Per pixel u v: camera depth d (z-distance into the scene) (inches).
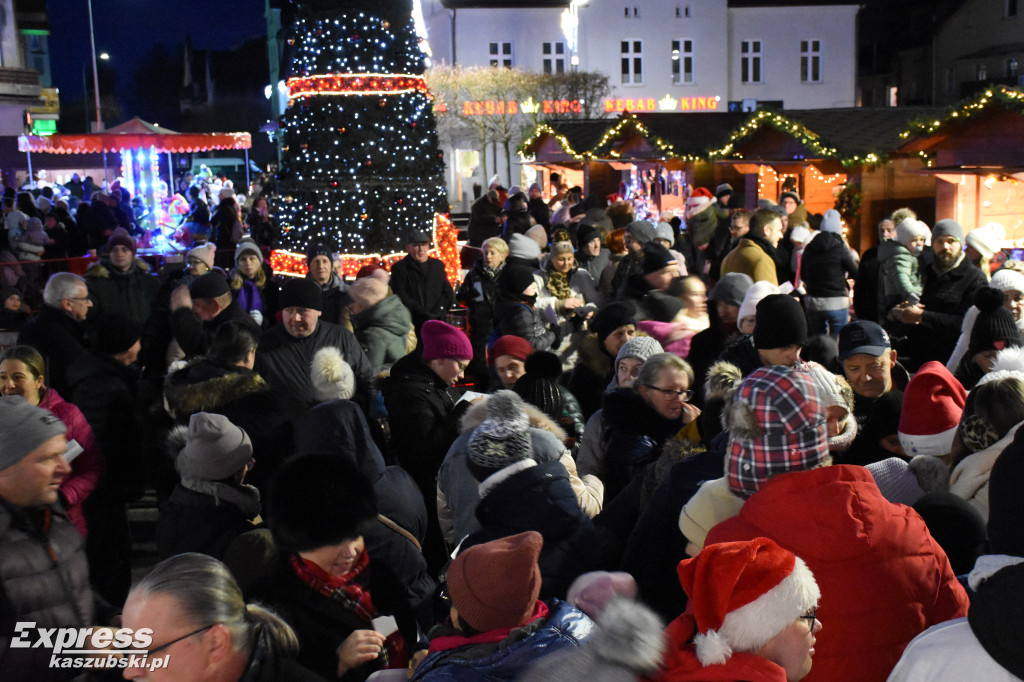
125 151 1219.2
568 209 680.4
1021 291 245.1
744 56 1675.7
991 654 75.7
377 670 122.9
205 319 252.8
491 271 346.9
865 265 389.4
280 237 535.8
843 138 657.0
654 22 1641.2
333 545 118.6
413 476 197.9
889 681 85.3
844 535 94.1
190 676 95.3
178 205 1025.5
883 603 94.1
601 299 342.6
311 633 122.3
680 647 88.3
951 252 309.7
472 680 88.7
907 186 671.1
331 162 521.3
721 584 83.1
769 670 81.0
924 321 303.0
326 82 519.5
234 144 1130.0
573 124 1026.7
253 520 146.3
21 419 115.0
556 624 94.6
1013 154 534.3
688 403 205.3
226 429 142.4
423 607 138.1
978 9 1780.3
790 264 439.8
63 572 113.7
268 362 227.6
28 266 674.2
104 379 205.6
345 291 322.0
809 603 83.7
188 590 96.3
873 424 170.2
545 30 1658.5
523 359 222.1
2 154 1158.3
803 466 103.0
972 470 133.3
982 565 92.6
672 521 127.0
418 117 541.0
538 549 94.2
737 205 532.1
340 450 157.4
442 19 1652.3
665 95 1649.9
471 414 162.6
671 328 241.0
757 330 181.2
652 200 943.7
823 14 1665.8
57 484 118.0
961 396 153.9
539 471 130.8
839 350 180.5
